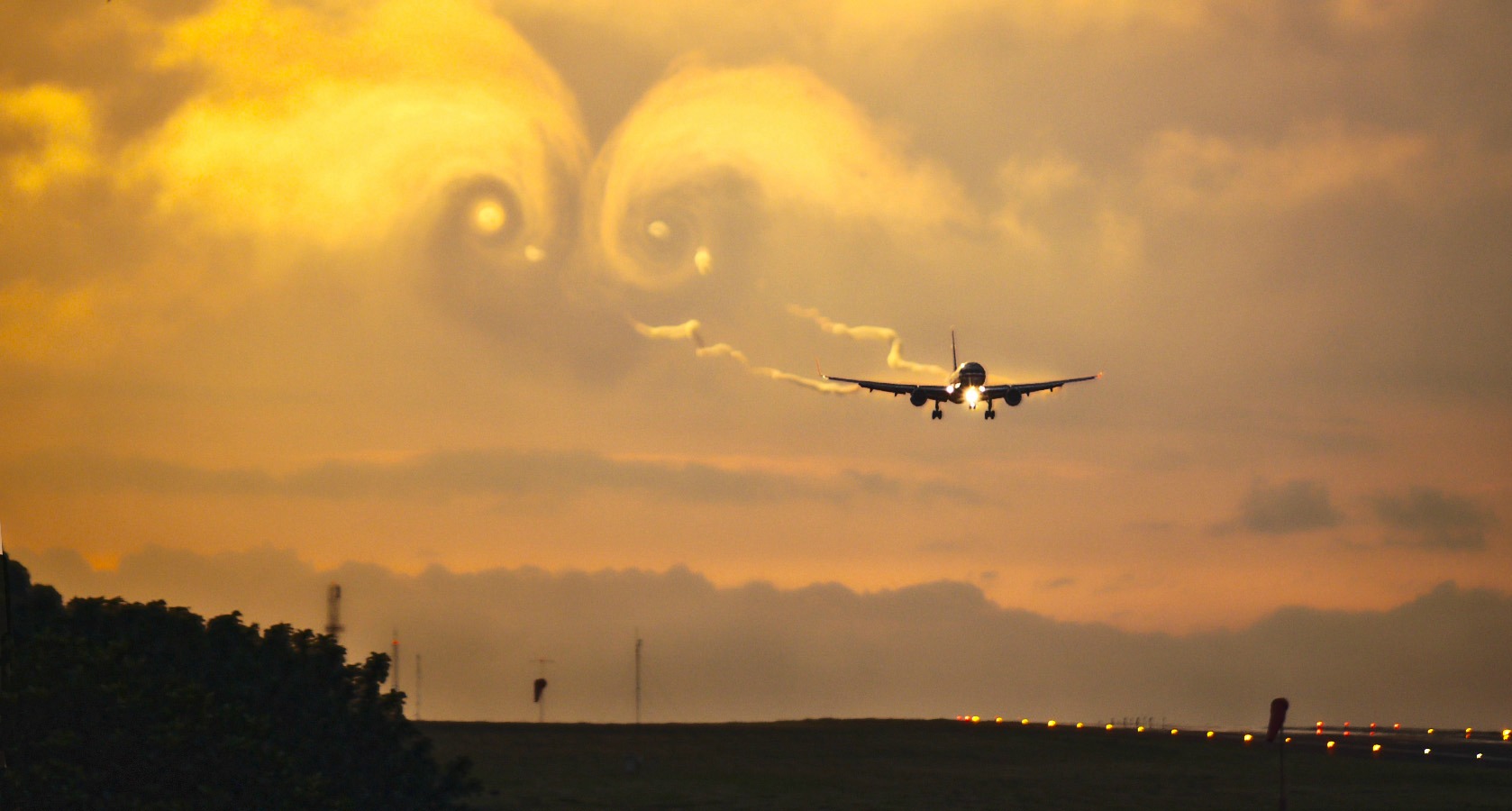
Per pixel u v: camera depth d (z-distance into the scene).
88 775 182.62
